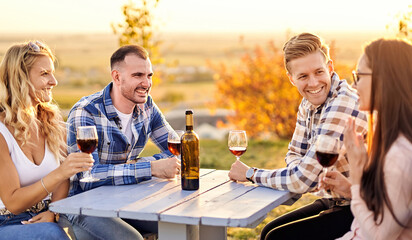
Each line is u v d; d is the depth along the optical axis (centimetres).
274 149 856
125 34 659
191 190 285
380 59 220
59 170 283
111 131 343
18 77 296
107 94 345
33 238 276
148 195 277
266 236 297
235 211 243
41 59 304
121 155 352
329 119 285
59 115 322
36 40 312
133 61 336
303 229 288
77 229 316
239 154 307
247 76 1221
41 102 310
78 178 329
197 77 3678
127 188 296
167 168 309
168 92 3366
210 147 897
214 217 234
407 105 214
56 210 261
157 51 682
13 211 287
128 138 354
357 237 244
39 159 304
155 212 244
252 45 1220
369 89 227
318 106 305
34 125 305
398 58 218
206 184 300
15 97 295
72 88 3422
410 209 210
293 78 301
